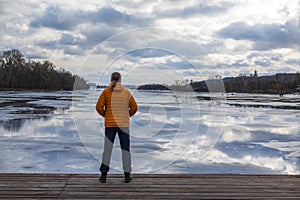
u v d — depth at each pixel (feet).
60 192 12.91
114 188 13.46
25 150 28.81
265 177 15.34
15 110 72.28
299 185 14.17
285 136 39.27
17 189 13.23
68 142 32.91
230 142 34.30
